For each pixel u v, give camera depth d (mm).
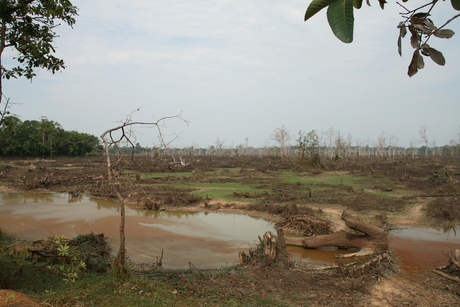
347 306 6168
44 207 17984
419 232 12328
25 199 20734
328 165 43469
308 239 10617
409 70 1549
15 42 6906
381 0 1449
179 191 22250
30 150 61000
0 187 24656
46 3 6750
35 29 7023
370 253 9594
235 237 12367
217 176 32531
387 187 22250
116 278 6680
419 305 6203
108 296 5785
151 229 13453
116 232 12938
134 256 10055
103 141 6672
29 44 6918
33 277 6578
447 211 13938
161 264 9156
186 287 6895
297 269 8016
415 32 1497
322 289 6918
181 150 107938
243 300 6297
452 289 6902
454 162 46094
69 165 46750
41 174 32625
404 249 10156
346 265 8211
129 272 7000
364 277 7520
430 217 14156
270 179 28516
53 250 9000
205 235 12617
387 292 6820
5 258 8062
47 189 24453
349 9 1299
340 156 68938
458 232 12234
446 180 23688
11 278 5688
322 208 16078
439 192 19359
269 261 8227
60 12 7023
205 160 61812
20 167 41688
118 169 8055
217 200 18828
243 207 17203
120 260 6902
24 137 61281
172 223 14578
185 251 10633
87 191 22969
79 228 13453
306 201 17672
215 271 8359
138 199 18953
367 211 15305
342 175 31859
